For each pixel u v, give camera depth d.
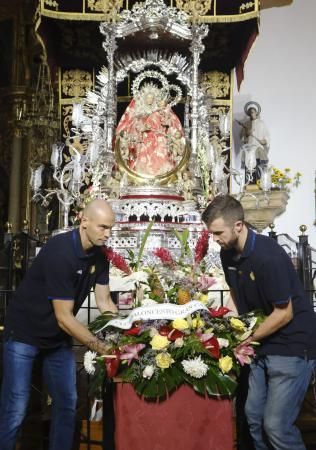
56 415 3.43
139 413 2.95
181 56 8.85
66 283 3.19
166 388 2.91
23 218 12.59
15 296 3.46
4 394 3.37
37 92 12.47
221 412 2.96
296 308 3.17
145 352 3.00
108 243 6.82
